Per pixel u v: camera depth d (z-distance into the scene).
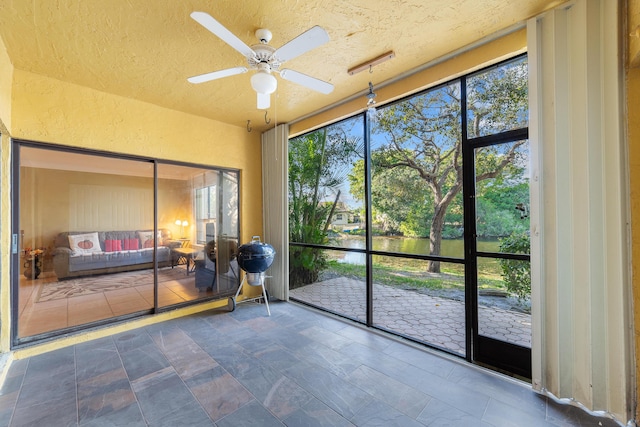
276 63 1.97
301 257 4.31
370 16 1.89
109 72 2.57
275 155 4.15
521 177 2.19
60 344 2.67
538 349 1.91
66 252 3.70
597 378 1.71
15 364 2.36
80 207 3.81
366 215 3.23
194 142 3.70
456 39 2.17
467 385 2.04
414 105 2.93
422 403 1.85
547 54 1.86
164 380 2.13
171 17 1.85
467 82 2.44
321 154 4.08
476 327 2.38
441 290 2.75
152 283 3.57
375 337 2.88
